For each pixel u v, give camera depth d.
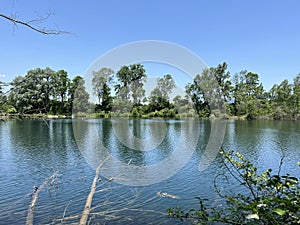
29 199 6.18
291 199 1.72
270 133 20.45
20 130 22.33
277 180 2.13
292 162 10.76
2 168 9.58
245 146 14.47
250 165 2.51
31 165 9.98
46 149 13.38
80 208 5.57
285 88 47.25
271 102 45.59
